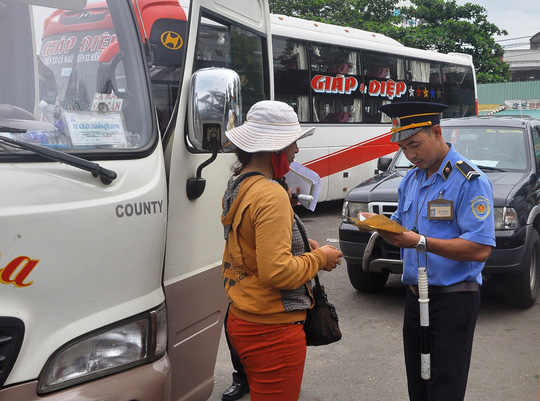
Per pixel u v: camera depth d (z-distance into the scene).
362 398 4.20
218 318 3.15
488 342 5.20
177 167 2.69
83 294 2.07
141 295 2.30
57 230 1.98
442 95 16.11
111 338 2.16
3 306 1.87
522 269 5.70
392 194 5.89
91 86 2.43
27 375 1.93
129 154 2.31
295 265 2.37
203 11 3.33
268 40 4.23
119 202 2.18
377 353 4.99
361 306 6.23
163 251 2.42
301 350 2.53
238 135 2.50
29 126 2.24
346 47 13.02
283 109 2.52
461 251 2.78
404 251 3.12
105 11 2.59
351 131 13.16
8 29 2.36
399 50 14.51
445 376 2.94
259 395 2.57
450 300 2.93
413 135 2.87
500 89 33.91
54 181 2.01
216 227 3.08
